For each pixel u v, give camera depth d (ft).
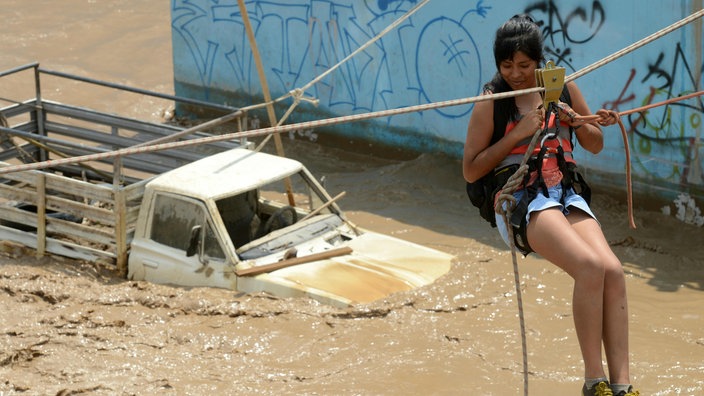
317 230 39.29
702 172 44.04
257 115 61.57
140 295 36.60
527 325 34.45
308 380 31.17
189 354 32.96
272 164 40.24
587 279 15.23
